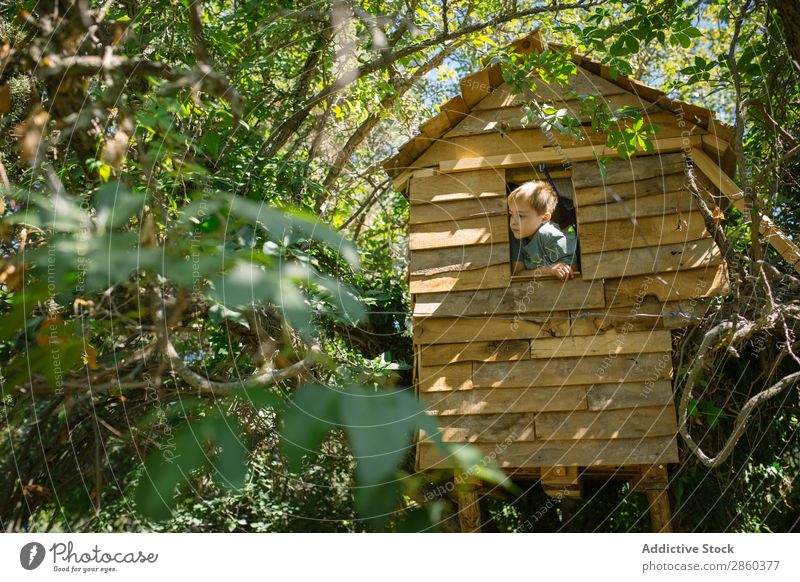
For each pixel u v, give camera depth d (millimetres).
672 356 4512
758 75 4773
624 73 4672
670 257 4484
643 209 4590
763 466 5250
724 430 5180
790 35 4016
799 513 5270
